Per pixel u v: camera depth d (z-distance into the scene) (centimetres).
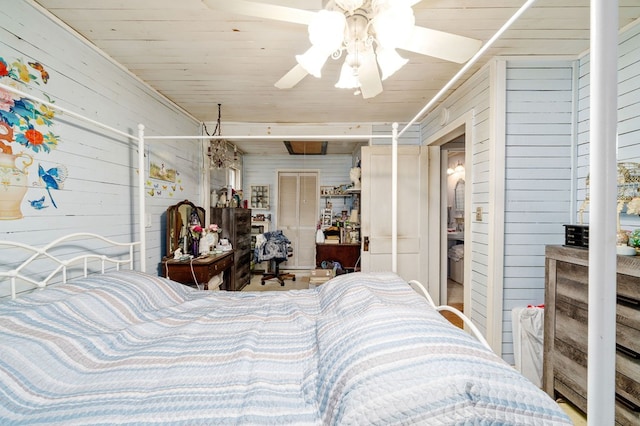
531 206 198
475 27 165
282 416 71
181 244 265
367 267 308
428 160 311
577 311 146
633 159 155
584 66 191
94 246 172
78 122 162
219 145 325
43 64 141
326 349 89
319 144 467
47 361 86
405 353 72
